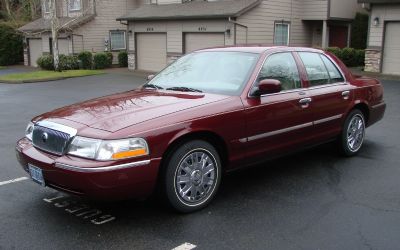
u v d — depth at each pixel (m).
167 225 4.11
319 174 5.60
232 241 3.80
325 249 3.65
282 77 5.25
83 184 3.76
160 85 5.39
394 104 11.44
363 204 4.61
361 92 6.40
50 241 3.82
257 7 20.14
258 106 4.79
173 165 4.17
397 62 18.83
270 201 4.70
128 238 3.86
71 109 4.58
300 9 22.33
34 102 13.33
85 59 26.28
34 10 33.94
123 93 5.28
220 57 5.38
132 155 3.86
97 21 27.92
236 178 5.46
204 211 4.44
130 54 25.73
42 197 4.86
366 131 8.20
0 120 10.10
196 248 3.68
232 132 4.58
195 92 4.89
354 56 22.00
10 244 3.77
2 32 31.88
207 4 22.14
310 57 5.82
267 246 3.71
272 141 5.05
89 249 3.68
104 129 3.91
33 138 4.39
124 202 4.66
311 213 4.38
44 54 29.81
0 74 24.86
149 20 23.80
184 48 22.53
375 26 19.11
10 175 5.68
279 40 21.58
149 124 4.01
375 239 3.81
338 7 22.36
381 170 5.75
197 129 4.26
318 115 5.61
